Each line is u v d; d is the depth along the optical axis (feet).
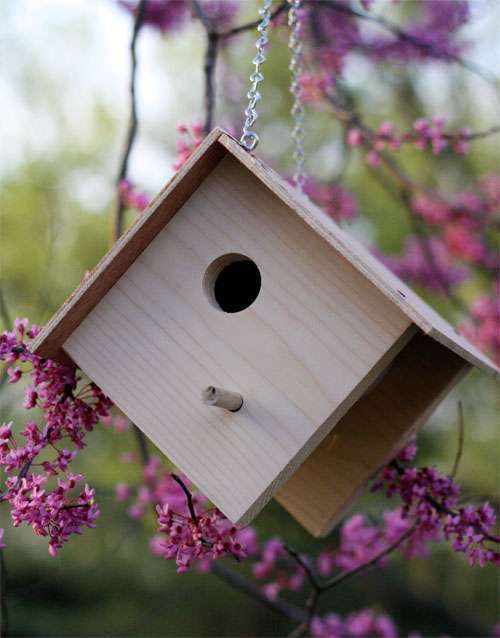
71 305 2.71
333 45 4.05
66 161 7.48
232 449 2.67
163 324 2.76
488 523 2.90
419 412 3.08
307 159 7.14
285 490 3.12
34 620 6.99
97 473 6.23
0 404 4.37
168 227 2.77
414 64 4.45
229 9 4.27
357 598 7.13
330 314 2.68
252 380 2.69
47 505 2.61
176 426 2.71
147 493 3.86
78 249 7.22
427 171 6.38
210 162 2.71
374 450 3.08
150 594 7.36
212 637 7.25
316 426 2.64
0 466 2.81
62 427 2.77
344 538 3.93
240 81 5.53
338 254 2.68
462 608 7.18
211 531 2.66
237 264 2.86
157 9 4.13
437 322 2.93
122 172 3.50
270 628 7.42
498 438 6.69
